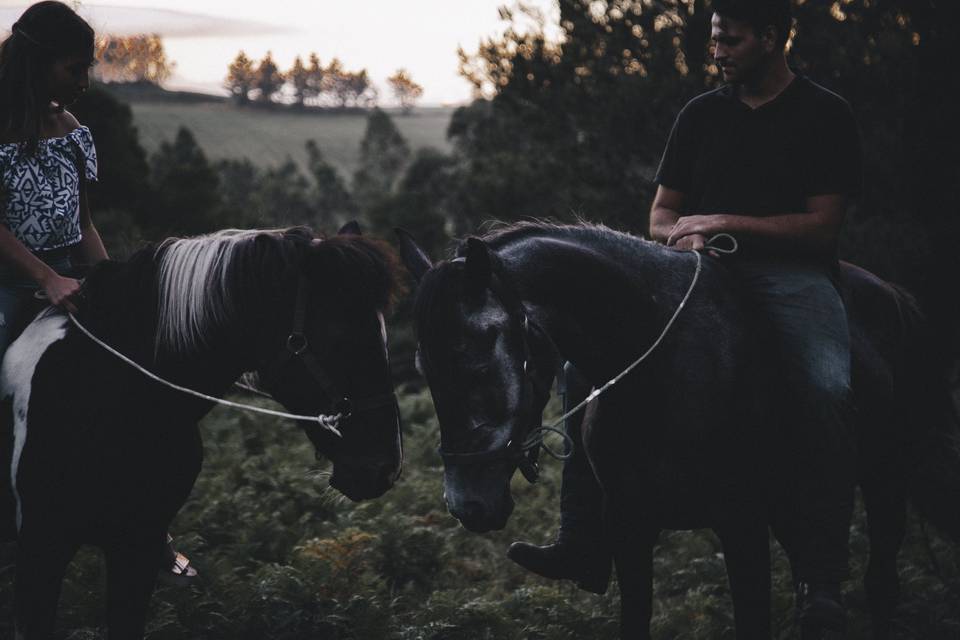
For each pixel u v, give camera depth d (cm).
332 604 502
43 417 334
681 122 389
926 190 694
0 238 335
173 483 344
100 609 489
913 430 445
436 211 4953
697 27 987
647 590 350
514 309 300
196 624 472
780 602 525
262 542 627
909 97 837
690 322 341
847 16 918
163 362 337
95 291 347
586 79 1095
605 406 345
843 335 353
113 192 3516
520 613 534
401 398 1245
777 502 370
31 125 338
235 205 5272
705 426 335
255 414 1020
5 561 558
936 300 564
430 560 627
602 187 1074
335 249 317
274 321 324
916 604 510
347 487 322
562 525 399
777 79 366
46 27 336
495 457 292
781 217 356
